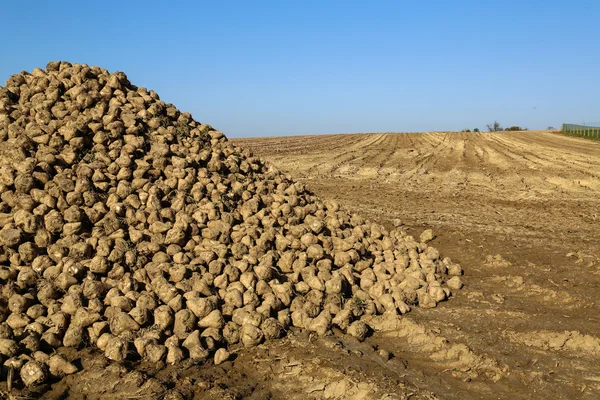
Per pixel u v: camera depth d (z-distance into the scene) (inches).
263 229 289.3
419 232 447.2
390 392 182.5
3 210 241.0
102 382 184.9
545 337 232.4
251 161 362.9
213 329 215.6
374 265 300.7
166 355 200.4
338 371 195.3
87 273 225.9
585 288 299.6
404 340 231.5
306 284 252.1
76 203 250.1
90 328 207.3
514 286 309.1
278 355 210.4
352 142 1614.2
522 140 1608.0
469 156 1143.6
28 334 200.1
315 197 366.9
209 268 243.0
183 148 317.1
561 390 192.4
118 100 328.5
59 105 304.0
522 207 595.8
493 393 189.9
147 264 238.5
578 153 1179.9
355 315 245.3
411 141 1608.0
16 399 175.9
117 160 280.2
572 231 459.5
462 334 234.4
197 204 282.7
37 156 264.4
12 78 323.0
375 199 653.3
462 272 335.6
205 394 182.2
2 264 223.1
